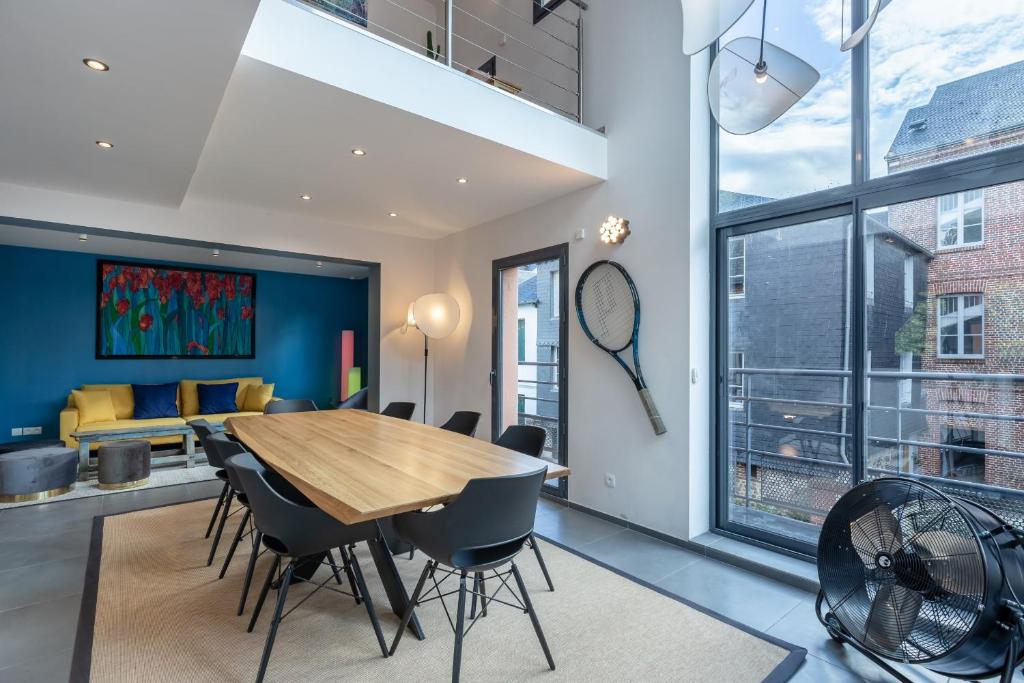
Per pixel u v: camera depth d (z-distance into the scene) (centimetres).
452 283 551
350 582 240
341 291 809
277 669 190
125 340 629
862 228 269
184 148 301
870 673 196
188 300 675
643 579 273
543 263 452
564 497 406
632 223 355
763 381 313
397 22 545
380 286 546
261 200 432
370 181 381
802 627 228
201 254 623
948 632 156
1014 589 157
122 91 236
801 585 265
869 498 186
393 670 191
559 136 346
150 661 193
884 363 262
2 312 562
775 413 307
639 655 203
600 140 371
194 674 186
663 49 340
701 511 326
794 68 174
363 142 311
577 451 395
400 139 307
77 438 484
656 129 342
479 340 511
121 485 430
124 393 597
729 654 204
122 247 579
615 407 366
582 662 198
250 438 281
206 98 243
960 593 156
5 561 285
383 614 232
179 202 413
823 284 286
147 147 300
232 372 709
